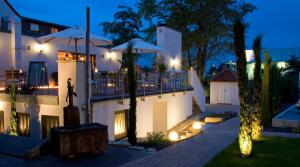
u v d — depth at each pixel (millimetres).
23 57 17156
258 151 10062
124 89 13914
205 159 9203
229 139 12430
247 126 9297
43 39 15352
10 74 14086
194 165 8547
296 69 32250
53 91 14289
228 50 31078
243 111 9320
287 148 10516
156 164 8562
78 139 8594
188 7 29891
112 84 14766
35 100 12391
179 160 9047
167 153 9898
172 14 30297
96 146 8969
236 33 9359
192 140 12250
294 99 29344
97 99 11648
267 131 14438
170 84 18703
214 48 31844
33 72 13719
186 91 20141
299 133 13766
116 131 13141
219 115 20141
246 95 9320
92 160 8508
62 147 8344
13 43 16625
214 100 30031
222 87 29688
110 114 12539
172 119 18125
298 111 20875
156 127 16922
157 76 17828
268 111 16125
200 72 31938
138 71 16766
